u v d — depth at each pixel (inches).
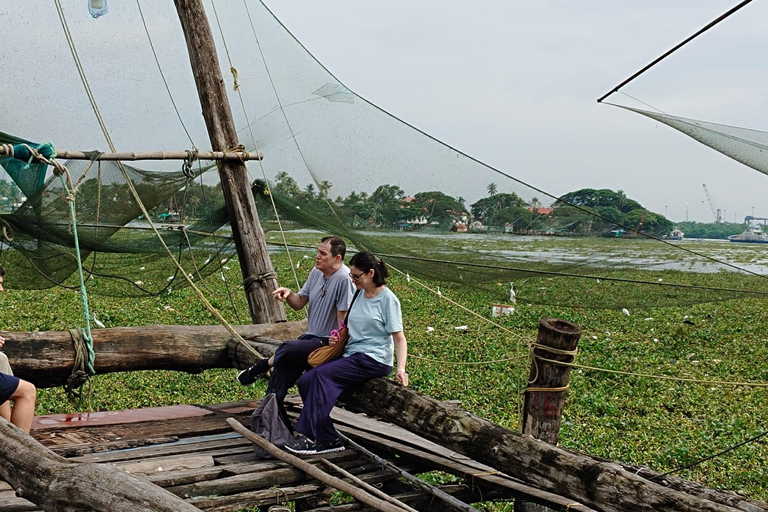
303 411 234.5
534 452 194.9
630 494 175.9
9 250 320.5
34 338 282.2
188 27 315.6
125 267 355.3
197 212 335.9
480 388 464.4
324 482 213.5
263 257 332.8
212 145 319.6
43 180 279.7
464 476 224.5
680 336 641.0
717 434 397.4
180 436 257.0
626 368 532.7
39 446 187.5
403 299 741.9
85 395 414.0
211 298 671.8
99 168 290.0
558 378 230.4
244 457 234.4
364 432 260.7
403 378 230.1
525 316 685.3
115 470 170.6
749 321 728.3
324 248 251.3
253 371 261.0
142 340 302.7
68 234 302.7
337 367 235.3
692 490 199.0
